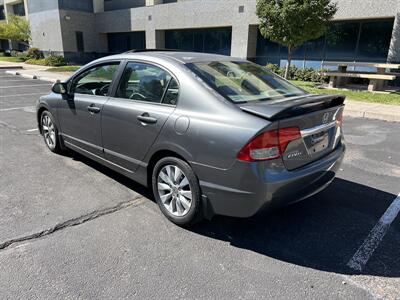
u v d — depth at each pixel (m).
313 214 3.60
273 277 2.61
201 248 2.96
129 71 3.79
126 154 3.75
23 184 4.17
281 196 2.80
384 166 5.09
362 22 15.47
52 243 2.96
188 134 3.00
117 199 3.83
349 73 13.27
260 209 2.77
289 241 3.10
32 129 6.97
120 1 27.97
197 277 2.58
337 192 4.14
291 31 12.36
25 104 10.05
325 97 3.08
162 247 2.96
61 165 4.85
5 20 40.59
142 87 3.60
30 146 5.75
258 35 19.52
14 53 36.19
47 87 14.41
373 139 6.61
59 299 2.33
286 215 3.57
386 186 4.34
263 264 2.76
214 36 21.92
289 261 2.81
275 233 3.23
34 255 2.79
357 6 14.49
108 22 27.73
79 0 27.62
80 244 2.96
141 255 2.83
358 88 13.44
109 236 3.10
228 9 19.50
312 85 14.34
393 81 14.30
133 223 3.33
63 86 4.58
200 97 3.05
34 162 4.96
